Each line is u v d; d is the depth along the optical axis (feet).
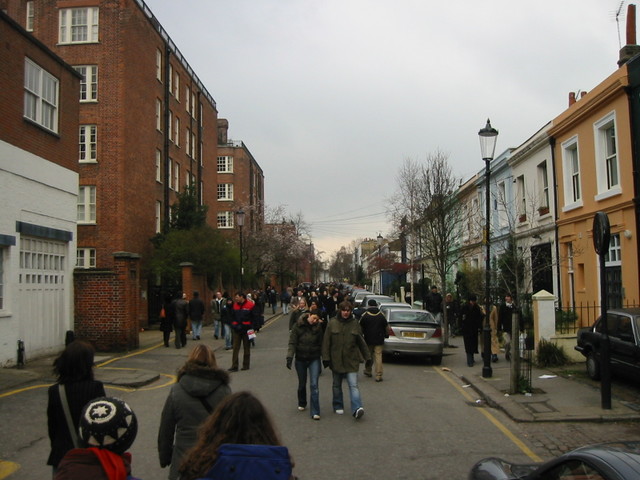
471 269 81.51
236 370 46.65
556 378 41.16
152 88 103.35
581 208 61.87
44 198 50.60
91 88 90.07
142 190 97.40
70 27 91.35
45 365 45.34
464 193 101.55
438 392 38.17
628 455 12.22
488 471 15.72
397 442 25.45
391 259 175.01
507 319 51.52
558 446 25.12
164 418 15.25
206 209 109.91
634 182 51.16
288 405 33.45
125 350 56.95
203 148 141.59
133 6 93.81
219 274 104.37
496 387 38.04
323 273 510.58
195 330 73.10
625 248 52.90
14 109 46.14
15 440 25.68
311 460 22.79
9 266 44.88
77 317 56.90
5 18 44.96
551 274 70.90
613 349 37.09
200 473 9.04
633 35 60.34
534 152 74.18
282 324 103.86
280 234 172.96
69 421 14.53
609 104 55.47
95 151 89.04
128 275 57.88
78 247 88.02
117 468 10.08
